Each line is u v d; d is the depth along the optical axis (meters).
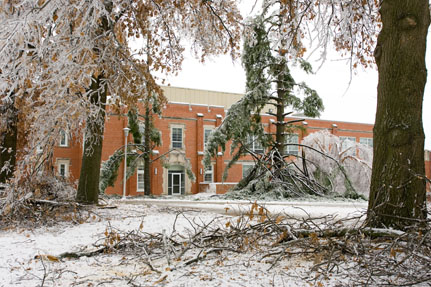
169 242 4.66
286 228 4.70
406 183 4.61
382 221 4.87
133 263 4.30
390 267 3.55
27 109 8.21
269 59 17.48
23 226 7.29
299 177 18.14
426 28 5.15
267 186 17.09
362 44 9.48
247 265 3.90
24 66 5.95
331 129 38.41
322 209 11.29
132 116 22.45
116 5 7.69
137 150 25.62
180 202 15.41
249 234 5.03
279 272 3.62
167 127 32.88
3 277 3.62
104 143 29.83
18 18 5.21
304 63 16.64
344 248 3.98
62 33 6.19
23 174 8.22
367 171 18.23
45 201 8.38
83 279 3.59
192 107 34.25
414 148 4.91
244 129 18.23
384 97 5.20
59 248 5.18
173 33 11.66
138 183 31.19
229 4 10.91
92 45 6.87
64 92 7.14
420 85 5.05
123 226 7.20
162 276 3.61
